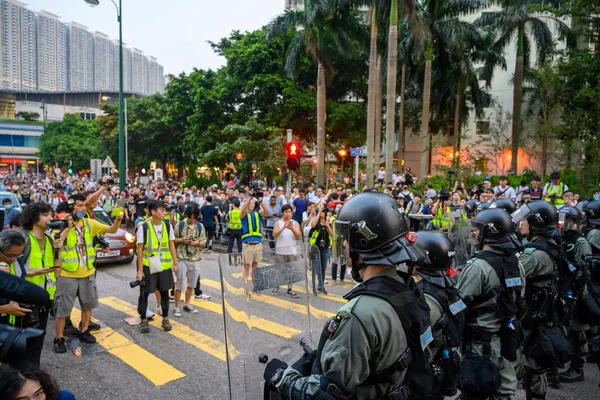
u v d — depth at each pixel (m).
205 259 11.38
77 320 6.60
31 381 1.93
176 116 40.88
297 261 2.96
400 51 27.00
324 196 13.66
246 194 13.36
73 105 118.38
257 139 25.77
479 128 36.75
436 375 2.34
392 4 18.20
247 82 29.80
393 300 1.68
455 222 6.86
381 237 1.79
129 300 7.67
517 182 20.00
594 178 17.56
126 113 45.22
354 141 28.75
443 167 22.45
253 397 2.55
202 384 4.55
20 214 4.99
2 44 168.25
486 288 3.04
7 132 94.12
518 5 24.78
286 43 29.55
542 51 25.56
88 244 5.59
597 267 4.40
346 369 1.60
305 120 29.17
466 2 23.91
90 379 4.65
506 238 3.14
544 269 3.60
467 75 28.66
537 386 3.62
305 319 2.90
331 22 22.33
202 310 7.13
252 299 2.73
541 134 23.28
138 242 6.00
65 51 188.00
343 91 32.22
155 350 5.45
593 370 4.93
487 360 2.99
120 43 19.58
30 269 4.46
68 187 25.92
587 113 19.23
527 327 3.56
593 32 19.69
